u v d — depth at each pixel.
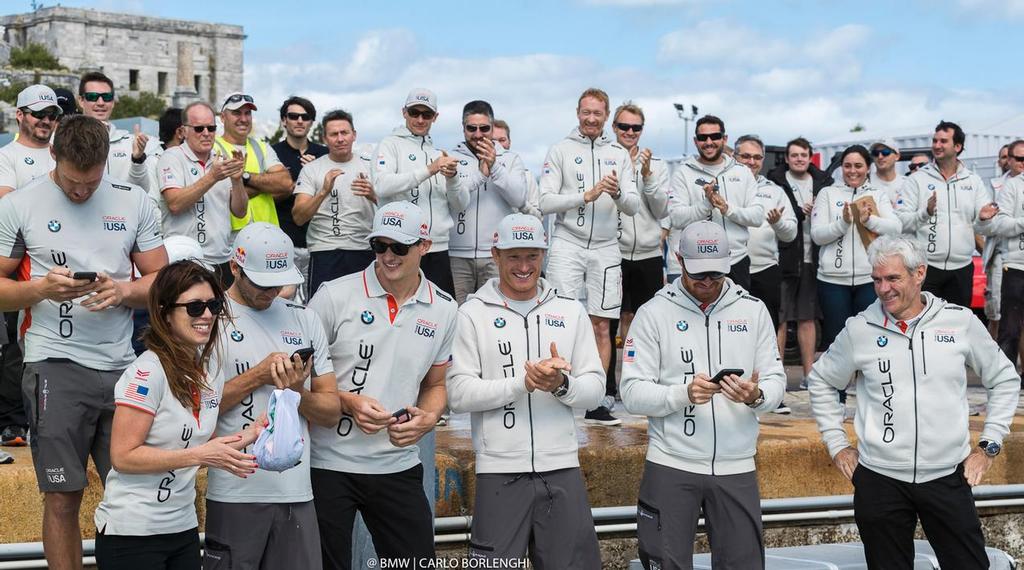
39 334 4.63
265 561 4.50
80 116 4.57
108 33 102.50
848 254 8.34
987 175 13.16
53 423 4.59
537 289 5.34
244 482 4.42
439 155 7.33
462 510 6.27
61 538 4.65
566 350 5.24
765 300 8.50
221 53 110.12
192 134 6.74
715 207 7.73
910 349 5.26
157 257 4.92
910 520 5.36
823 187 8.80
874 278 5.28
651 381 5.39
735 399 5.05
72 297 4.43
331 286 4.86
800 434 7.14
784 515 6.86
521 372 5.19
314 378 4.63
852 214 8.25
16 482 5.37
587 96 7.50
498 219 7.48
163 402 4.12
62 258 4.65
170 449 4.14
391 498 4.85
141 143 6.50
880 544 5.37
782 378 5.43
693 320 5.43
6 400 6.02
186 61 107.62
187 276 4.11
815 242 8.55
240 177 6.74
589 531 5.23
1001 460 7.19
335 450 4.79
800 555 6.19
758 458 6.81
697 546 6.83
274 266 4.42
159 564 4.17
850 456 5.49
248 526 4.42
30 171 5.70
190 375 4.14
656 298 5.54
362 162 7.48
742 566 5.34
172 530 4.20
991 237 9.55
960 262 8.77
